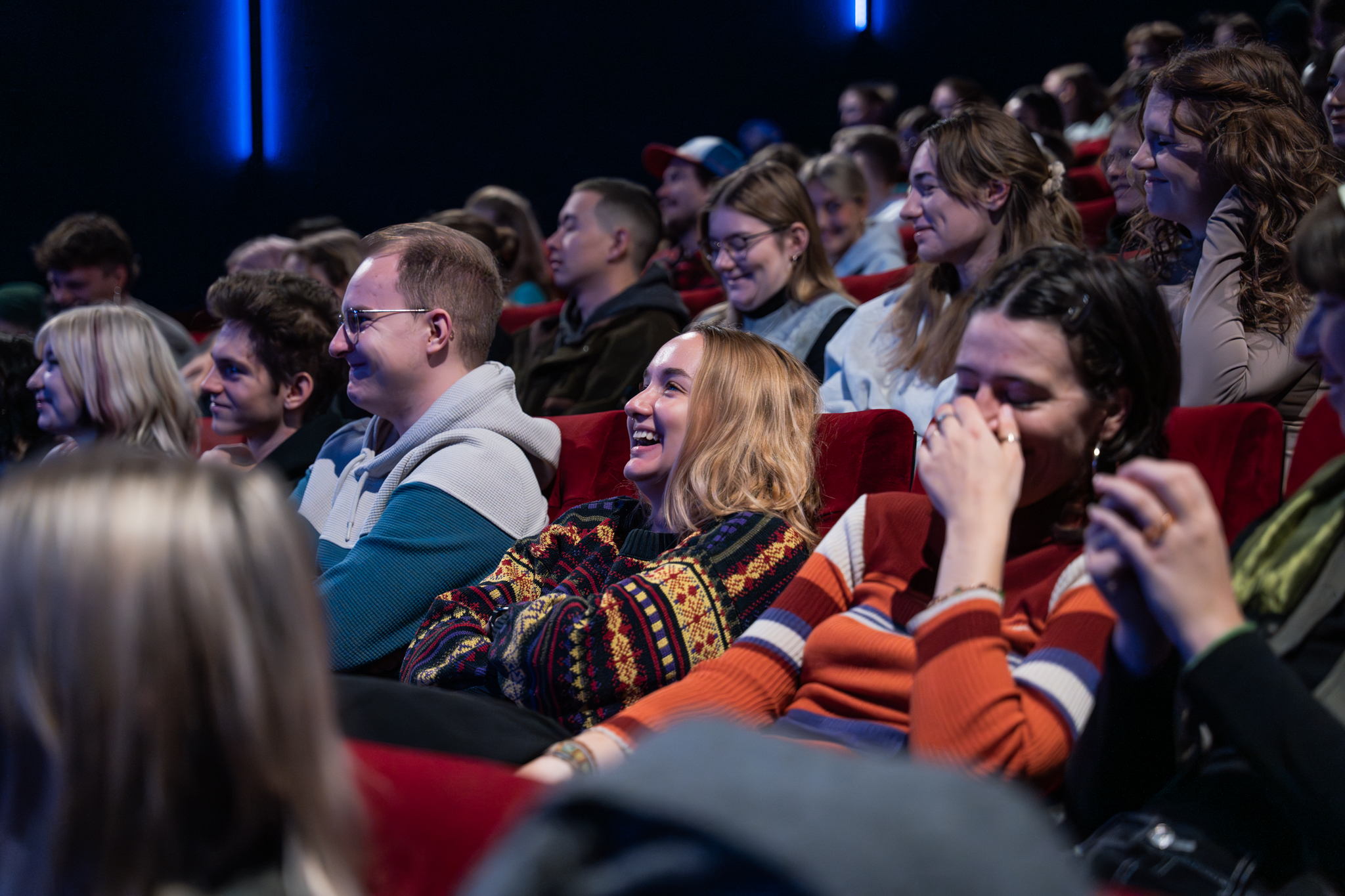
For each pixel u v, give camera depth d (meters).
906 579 1.21
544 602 1.52
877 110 5.73
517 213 4.08
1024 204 2.08
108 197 5.62
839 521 1.31
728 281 2.80
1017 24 6.44
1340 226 0.94
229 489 0.60
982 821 0.30
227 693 0.57
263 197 5.95
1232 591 0.88
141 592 0.56
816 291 2.78
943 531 1.21
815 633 1.23
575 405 2.96
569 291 3.35
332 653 1.73
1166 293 1.99
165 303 5.77
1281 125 1.77
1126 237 2.18
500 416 1.94
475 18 6.22
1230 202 1.76
